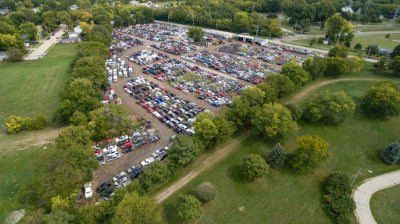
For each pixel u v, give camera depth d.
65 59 196.38
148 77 162.00
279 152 87.50
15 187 75.44
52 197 66.12
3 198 71.69
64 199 66.94
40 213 63.75
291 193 80.81
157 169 76.06
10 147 93.31
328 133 111.62
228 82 156.00
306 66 156.75
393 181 86.81
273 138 104.06
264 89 120.62
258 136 106.94
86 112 108.44
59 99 134.12
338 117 110.06
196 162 91.56
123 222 53.81
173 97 136.50
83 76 131.00
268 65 187.75
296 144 103.44
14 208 68.50
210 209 73.75
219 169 89.06
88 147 80.94
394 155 91.94
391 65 166.88
